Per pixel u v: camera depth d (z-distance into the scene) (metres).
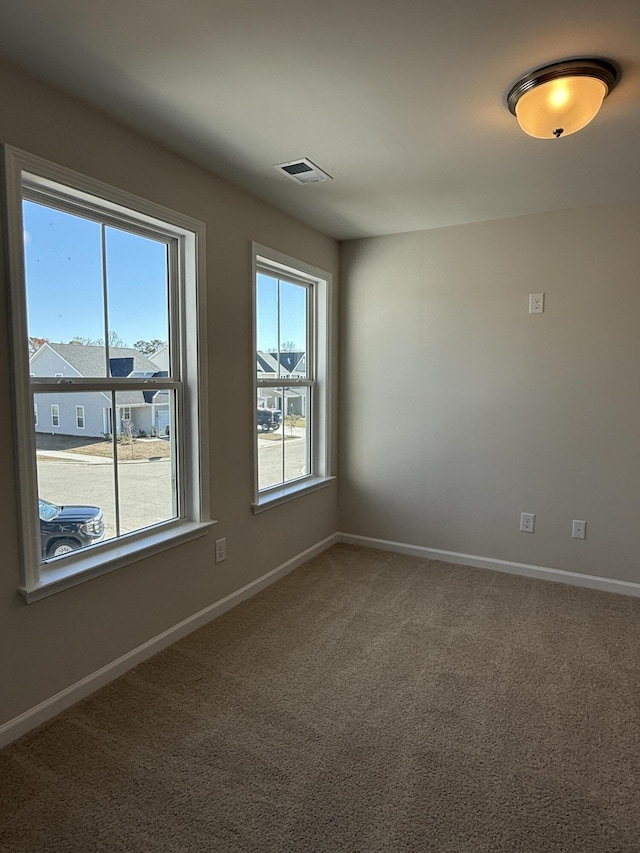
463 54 1.64
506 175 2.62
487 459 3.50
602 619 2.79
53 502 2.03
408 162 2.47
